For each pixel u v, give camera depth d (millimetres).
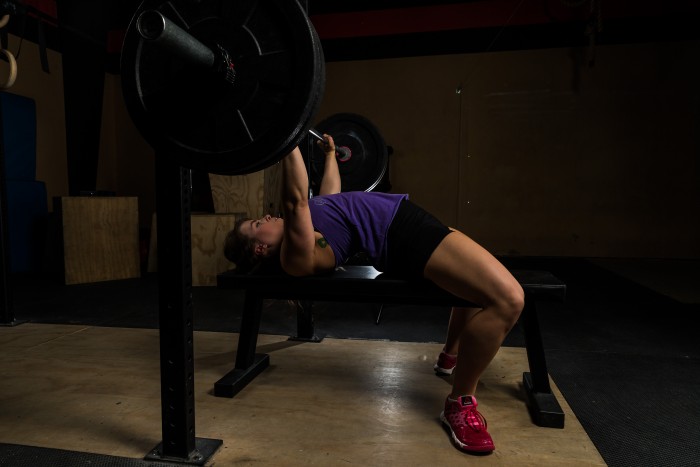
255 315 1604
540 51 4922
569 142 4957
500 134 5074
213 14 920
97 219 3506
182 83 924
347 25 4785
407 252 1249
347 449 1134
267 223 1421
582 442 1176
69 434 1209
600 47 4809
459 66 5086
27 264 3996
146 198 5523
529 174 5059
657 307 2785
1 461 1078
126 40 946
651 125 4793
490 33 4648
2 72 3938
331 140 1855
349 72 5293
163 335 1056
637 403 1450
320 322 2453
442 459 1090
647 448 1185
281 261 1325
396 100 5227
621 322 2447
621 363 1815
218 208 3688
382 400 1417
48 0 4145
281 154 922
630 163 4859
